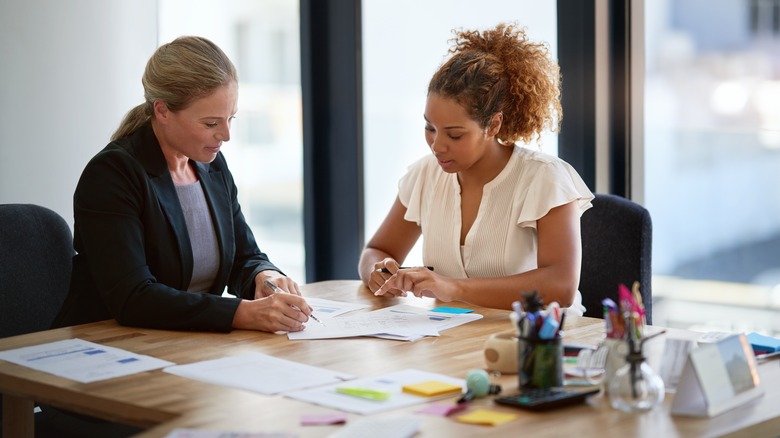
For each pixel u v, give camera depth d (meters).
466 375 1.64
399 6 3.54
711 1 2.87
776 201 2.84
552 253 2.28
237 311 2.00
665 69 2.96
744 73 2.84
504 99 2.30
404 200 2.62
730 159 2.90
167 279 2.22
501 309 2.19
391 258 2.53
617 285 2.57
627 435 1.32
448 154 2.27
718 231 2.95
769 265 2.88
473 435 1.32
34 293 2.37
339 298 2.34
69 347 1.85
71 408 1.58
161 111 2.16
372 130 3.69
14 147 3.29
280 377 1.62
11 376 1.65
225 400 1.49
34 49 3.32
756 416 1.40
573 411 1.43
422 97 3.53
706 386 1.40
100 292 2.08
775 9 2.77
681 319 3.05
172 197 2.23
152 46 3.72
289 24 3.83
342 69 3.70
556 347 1.53
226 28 3.96
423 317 2.10
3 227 2.34
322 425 1.37
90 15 3.47
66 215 3.46
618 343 1.48
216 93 2.13
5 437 1.95
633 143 3.03
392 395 1.51
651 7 2.96
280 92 3.89
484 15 3.31
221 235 2.37
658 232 3.05
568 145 3.09
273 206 3.98
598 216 2.61
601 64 3.02
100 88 3.52
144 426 1.48
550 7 3.14
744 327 2.95
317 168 3.81
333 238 3.84
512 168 2.40
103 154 2.15
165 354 1.80
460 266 2.43
